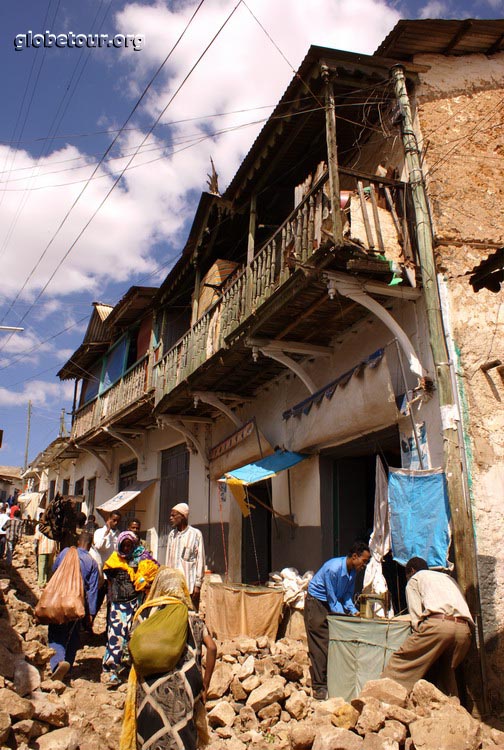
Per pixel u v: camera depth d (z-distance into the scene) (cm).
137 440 1816
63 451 2286
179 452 1541
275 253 851
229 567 1173
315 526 891
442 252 691
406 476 643
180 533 749
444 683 524
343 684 566
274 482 1046
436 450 652
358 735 451
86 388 2238
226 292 1028
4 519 1358
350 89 765
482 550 592
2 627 640
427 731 430
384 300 750
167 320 1471
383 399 712
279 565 989
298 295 740
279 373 1052
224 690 598
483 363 658
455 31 760
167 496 1575
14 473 4628
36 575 1425
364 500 915
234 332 909
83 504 2298
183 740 323
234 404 1230
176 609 351
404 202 720
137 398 1471
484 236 713
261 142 859
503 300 688
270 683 567
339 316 810
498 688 555
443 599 519
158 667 335
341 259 659
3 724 423
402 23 740
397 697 481
